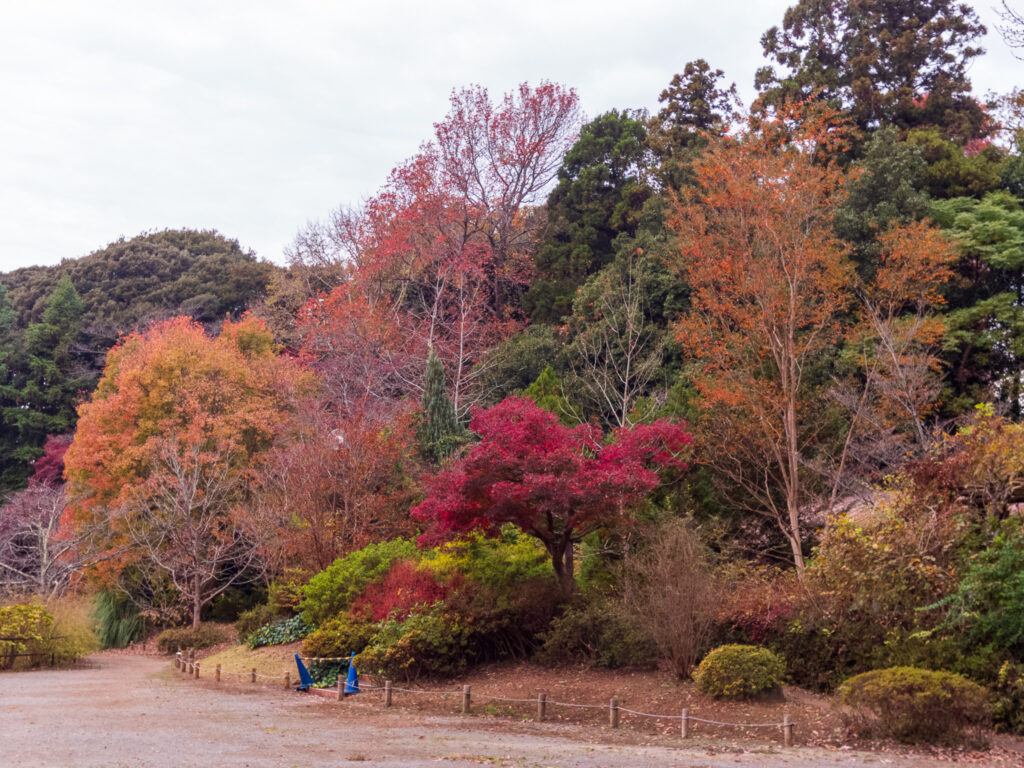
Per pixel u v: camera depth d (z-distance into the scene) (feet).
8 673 67.67
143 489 94.32
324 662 55.57
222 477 92.17
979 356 77.41
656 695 42.32
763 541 63.72
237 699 48.14
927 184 92.53
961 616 36.01
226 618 102.17
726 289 67.00
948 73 116.26
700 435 62.80
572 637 50.24
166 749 31.12
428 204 133.08
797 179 63.87
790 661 43.34
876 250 81.30
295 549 75.61
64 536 97.81
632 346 84.99
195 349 112.06
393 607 57.00
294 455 80.07
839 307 67.72
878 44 115.03
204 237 233.55
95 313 189.57
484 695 46.57
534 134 139.74
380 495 76.54
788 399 61.21
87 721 38.24
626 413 75.25
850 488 60.29
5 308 191.21
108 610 100.68
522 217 148.05
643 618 47.16
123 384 106.52
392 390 125.18
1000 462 39.86
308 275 151.74
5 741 32.48
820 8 120.98
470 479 51.34
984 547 38.58
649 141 133.18
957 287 81.00
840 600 42.47
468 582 57.00
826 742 32.81
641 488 51.21
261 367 114.73
